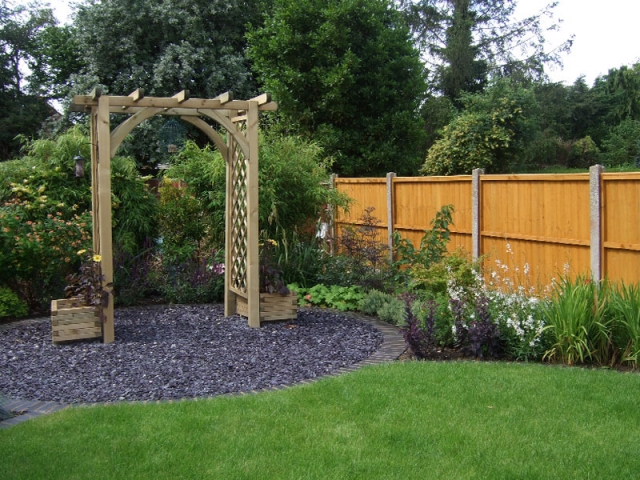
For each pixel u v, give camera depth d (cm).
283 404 434
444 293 741
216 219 928
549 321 564
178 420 405
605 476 320
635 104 2970
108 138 635
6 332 698
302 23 1712
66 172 924
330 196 986
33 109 2967
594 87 3145
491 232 863
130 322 738
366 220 998
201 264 900
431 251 857
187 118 724
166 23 2172
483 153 1883
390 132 1720
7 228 769
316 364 555
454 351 590
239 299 765
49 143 938
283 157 943
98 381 513
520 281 823
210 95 2211
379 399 439
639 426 385
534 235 793
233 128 695
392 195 1074
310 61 1708
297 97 1709
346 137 1688
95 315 645
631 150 2609
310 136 1680
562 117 2925
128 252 890
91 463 342
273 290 727
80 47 2242
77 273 816
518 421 394
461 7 2744
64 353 603
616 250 673
